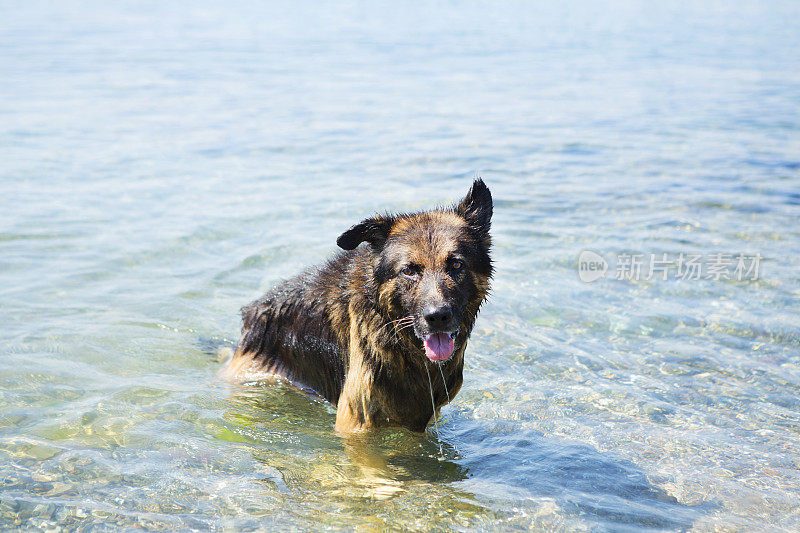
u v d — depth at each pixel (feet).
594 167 42.68
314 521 13.98
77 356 21.16
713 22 148.97
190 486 15.01
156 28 125.59
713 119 55.67
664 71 80.69
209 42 105.60
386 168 42.32
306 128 52.80
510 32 127.34
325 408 19.77
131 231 31.60
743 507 14.60
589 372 20.71
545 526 13.96
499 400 19.39
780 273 27.07
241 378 21.17
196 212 34.24
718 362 21.02
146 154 44.68
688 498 14.93
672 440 17.20
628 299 25.38
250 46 101.50
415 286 16.43
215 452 16.61
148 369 20.98
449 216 17.92
